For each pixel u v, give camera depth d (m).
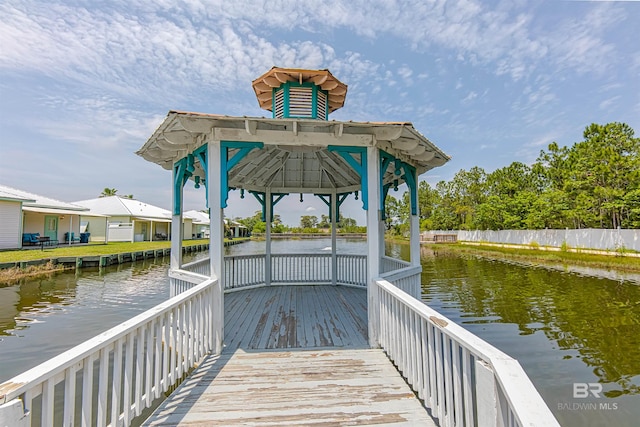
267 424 2.21
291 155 6.51
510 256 20.73
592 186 19.14
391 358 3.28
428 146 4.46
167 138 3.95
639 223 17.16
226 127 3.67
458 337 1.77
